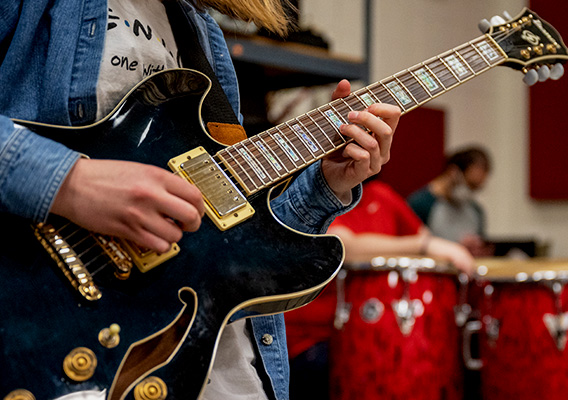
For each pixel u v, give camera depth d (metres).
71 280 0.73
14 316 0.70
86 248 0.76
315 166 1.01
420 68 1.08
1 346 0.69
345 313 2.50
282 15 1.24
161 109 0.90
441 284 2.50
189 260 0.81
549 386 2.51
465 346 2.70
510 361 2.58
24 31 0.88
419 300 2.44
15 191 0.71
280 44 2.62
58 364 0.70
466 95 5.64
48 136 0.81
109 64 0.90
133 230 0.73
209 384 0.85
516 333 2.56
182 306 0.78
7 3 0.87
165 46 1.01
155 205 0.72
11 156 0.71
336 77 2.88
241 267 0.83
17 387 0.68
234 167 0.91
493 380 2.63
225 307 0.80
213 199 0.86
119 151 0.84
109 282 0.76
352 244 2.68
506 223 5.77
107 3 0.91
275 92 3.12
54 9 0.91
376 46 4.99
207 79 0.96
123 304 0.75
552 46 1.18
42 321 0.71
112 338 0.72
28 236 0.74
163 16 1.02
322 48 2.82
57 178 0.71
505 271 2.63
